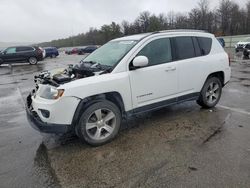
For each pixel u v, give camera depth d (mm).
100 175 3314
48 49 35875
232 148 3881
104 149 4016
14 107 6988
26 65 21812
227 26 73500
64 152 3986
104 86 3984
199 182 3074
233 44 47031
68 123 3812
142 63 4148
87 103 3980
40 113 3855
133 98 4367
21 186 3170
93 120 4059
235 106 6059
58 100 3695
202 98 5613
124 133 4594
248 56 20781
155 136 4414
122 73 4211
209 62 5465
